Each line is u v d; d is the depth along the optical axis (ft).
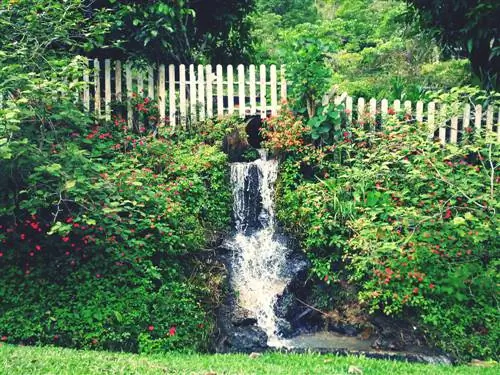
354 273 26.96
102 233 24.59
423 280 24.89
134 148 30.09
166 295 24.21
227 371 18.69
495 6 31.42
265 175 31.73
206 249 27.61
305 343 25.55
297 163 30.94
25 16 26.00
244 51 43.62
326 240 28.22
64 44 30.81
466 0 32.89
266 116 34.55
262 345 24.85
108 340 22.62
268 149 32.35
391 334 25.27
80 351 20.70
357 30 71.97
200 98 33.81
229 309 26.48
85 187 23.08
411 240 25.86
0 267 24.13
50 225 24.68
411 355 23.53
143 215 24.44
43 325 22.72
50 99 24.58
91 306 23.13
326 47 32.48
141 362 19.25
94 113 32.07
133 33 33.19
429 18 36.32
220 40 41.22
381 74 51.13
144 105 32.96
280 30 70.33
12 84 24.20
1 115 21.18
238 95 34.55
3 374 16.56
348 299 27.27
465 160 31.60
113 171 27.22
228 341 24.89
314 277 28.45
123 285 23.95
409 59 50.47
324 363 21.59
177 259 26.03
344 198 29.09
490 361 22.85
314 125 31.42
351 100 32.58
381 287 25.50
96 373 17.30
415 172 27.48
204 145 31.81
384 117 32.27
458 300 24.75
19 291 23.54
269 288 27.96
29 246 24.35
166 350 22.75
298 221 29.17
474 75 38.86
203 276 26.12
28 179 22.95
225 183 30.71
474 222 26.40
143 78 33.88
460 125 33.45
